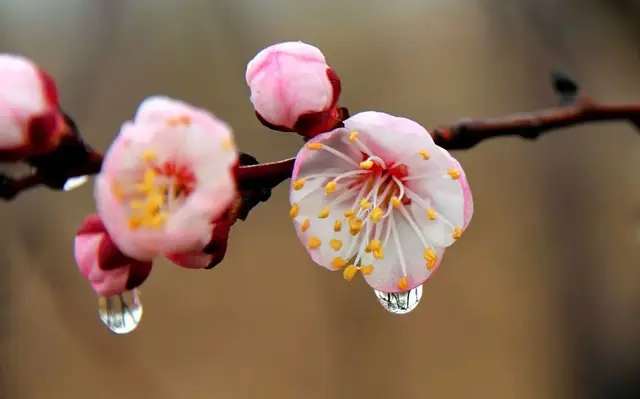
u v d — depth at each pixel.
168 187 0.30
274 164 0.31
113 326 0.31
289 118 0.31
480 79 0.63
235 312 0.62
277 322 0.62
